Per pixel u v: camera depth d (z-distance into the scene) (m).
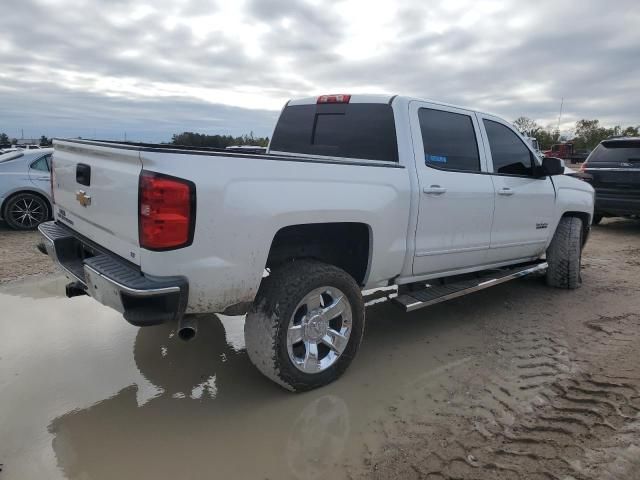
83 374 3.41
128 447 2.65
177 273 2.58
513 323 4.54
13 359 3.60
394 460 2.58
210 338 4.07
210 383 3.35
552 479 2.44
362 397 3.20
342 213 3.16
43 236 3.67
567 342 4.10
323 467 2.52
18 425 2.81
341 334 3.31
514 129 4.78
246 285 2.79
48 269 5.86
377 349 3.95
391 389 3.30
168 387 3.28
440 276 4.14
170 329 4.21
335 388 3.31
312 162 3.04
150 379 3.38
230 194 2.65
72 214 3.55
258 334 2.97
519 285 5.77
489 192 4.27
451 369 3.60
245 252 2.74
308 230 3.41
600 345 4.04
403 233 3.64
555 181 5.22
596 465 2.54
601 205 9.34
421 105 3.90
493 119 4.55
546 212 5.06
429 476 2.46
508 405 3.11
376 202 3.36
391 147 3.76
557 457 2.60
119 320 4.36
